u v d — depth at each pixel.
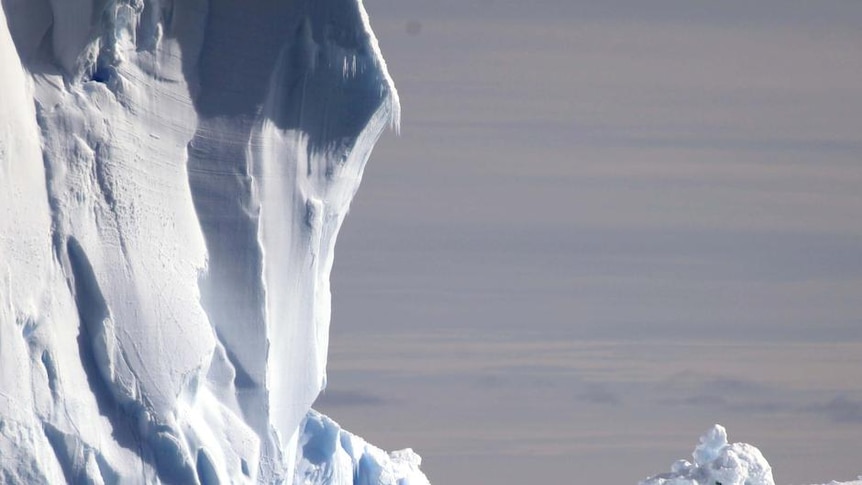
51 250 98.00
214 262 106.38
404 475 132.50
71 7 100.38
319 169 110.62
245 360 107.19
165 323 101.81
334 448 121.12
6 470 93.19
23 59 99.12
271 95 107.62
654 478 128.25
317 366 111.75
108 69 102.81
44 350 96.44
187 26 105.38
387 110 111.06
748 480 126.25
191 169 105.81
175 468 101.25
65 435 96.25
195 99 105.75
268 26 107.25
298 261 109.88
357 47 108.88
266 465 107.62
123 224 101.62
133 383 100.31
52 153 99.06
